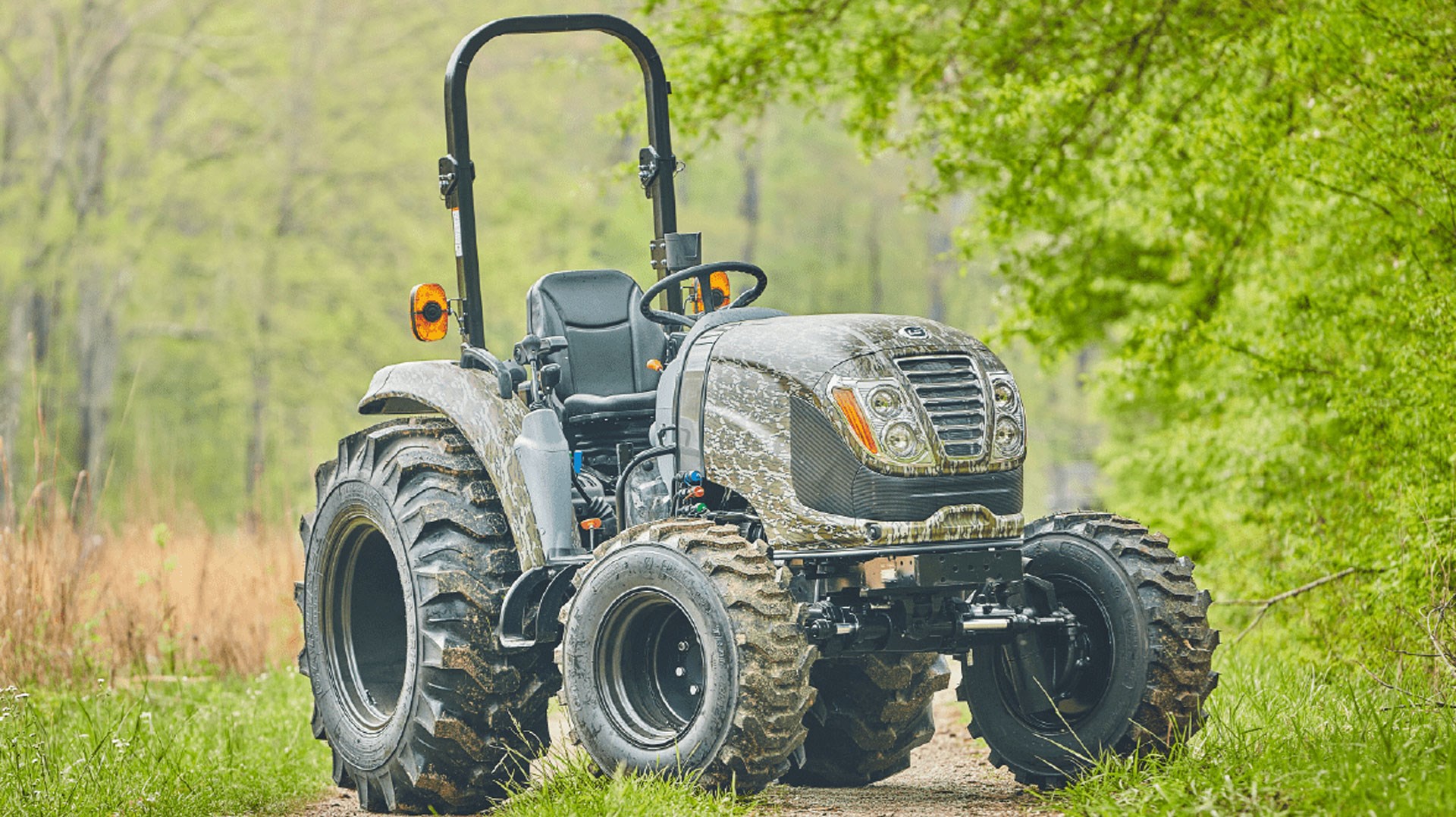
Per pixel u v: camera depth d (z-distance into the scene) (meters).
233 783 14.84
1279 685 16.55
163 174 71.50
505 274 75.19
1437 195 18.55
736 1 27.75
